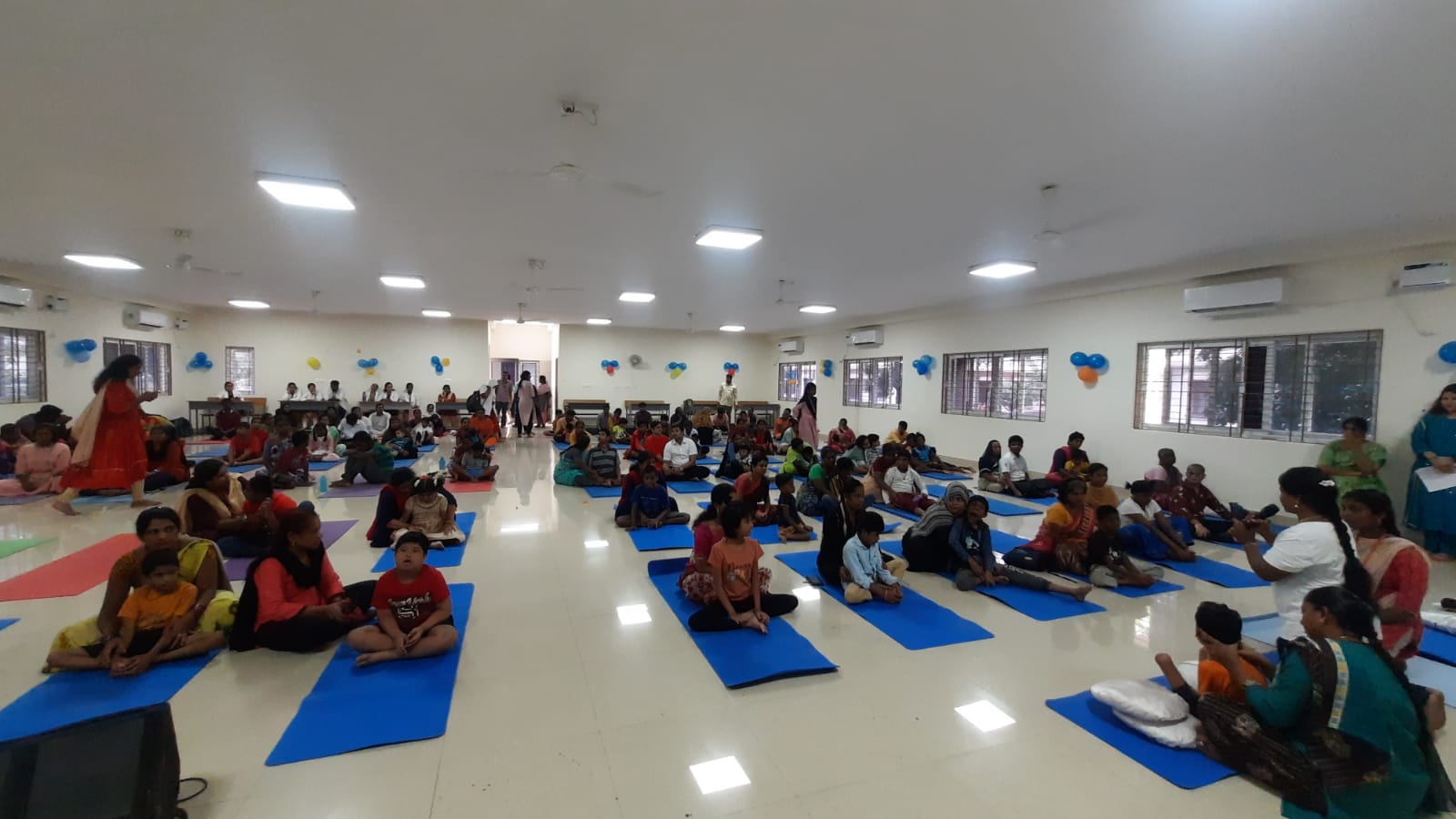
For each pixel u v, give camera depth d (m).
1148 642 3.30
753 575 3.50
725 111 3.14
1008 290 8.52
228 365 13.50
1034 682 2.83
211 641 2.94
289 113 3.19
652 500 5.71
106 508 6.02
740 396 17.58
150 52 2.59
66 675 2.69
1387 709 1.87
